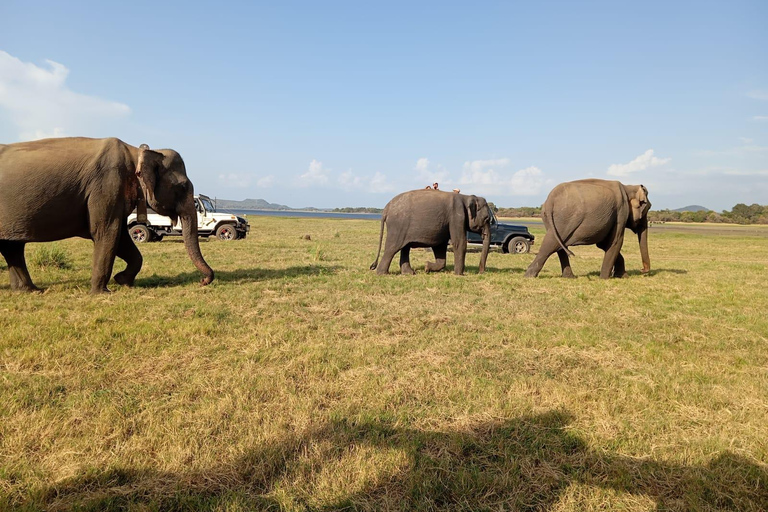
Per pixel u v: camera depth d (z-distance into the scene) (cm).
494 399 402
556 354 540
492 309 783
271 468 296
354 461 305
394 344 565
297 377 451
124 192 841
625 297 925
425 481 284
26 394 390
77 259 1311
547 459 317
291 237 2730
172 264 1271
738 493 282
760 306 855
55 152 787
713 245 2862
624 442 336
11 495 267
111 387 416
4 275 988
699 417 381
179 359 493
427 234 1156
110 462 299
